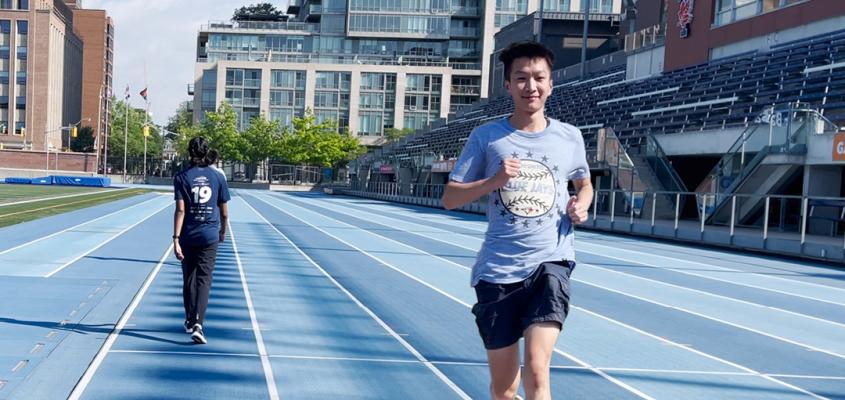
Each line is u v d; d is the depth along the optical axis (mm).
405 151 66938
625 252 19328
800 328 9062
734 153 23172
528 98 3566
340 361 6500
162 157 112062
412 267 14031
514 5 96750
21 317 7762
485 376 6180
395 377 6059
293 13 127500
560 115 47219
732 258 18531
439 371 6293
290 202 48906
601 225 27922
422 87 95625
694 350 7535
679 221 23391
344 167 88812
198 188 6848
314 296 10008
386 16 100688
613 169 28906
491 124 3711
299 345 7039
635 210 25656
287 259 14531
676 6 40531
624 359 7004
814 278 14727
